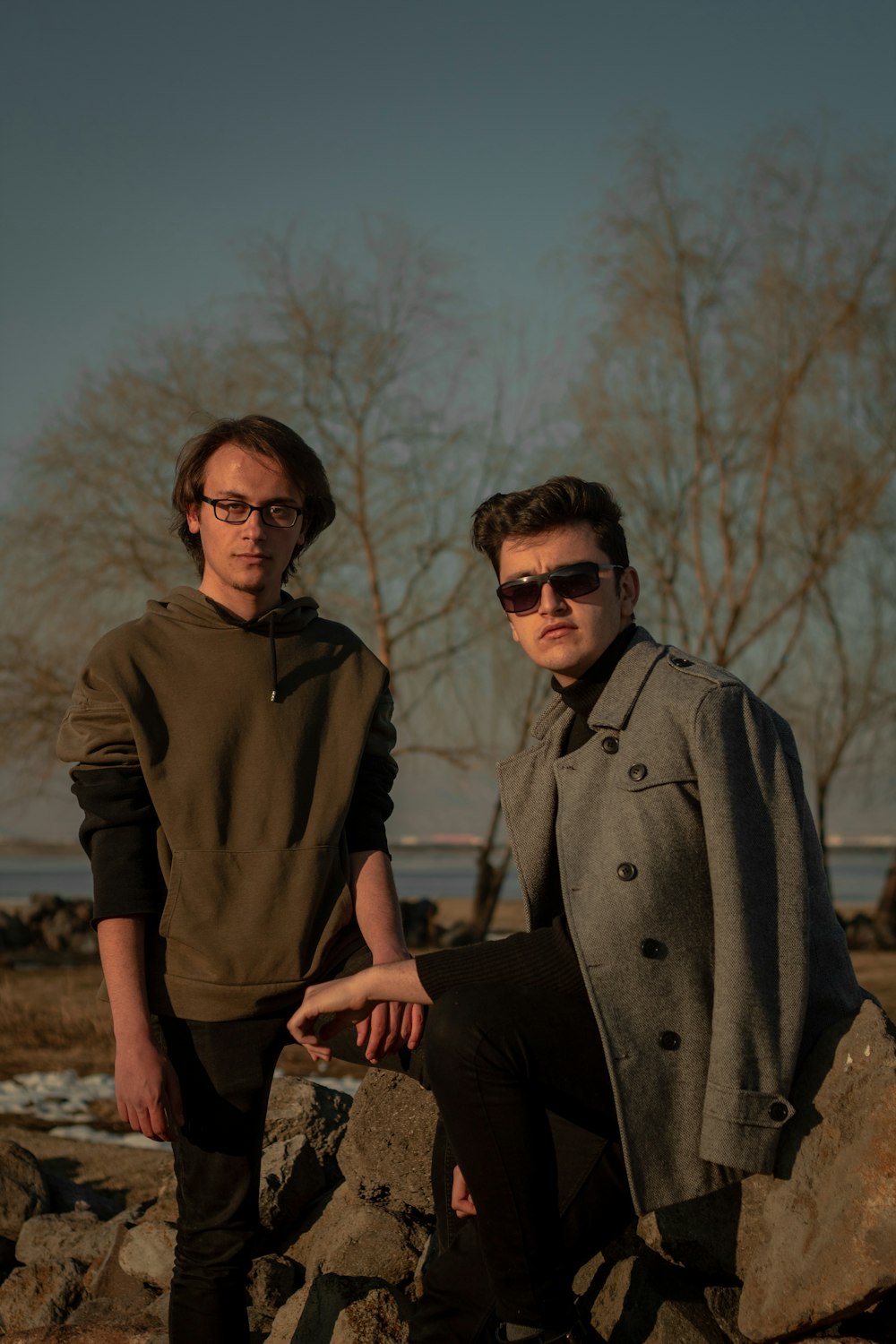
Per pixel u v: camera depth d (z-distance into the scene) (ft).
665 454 53.62
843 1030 7.36
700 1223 7.96
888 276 52.34
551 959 7.42
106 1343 9.28
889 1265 6.56
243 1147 7.77
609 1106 7.16
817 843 7.57
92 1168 15.40
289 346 51.83
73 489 51.85
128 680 8.01
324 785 8.21
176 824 7.87
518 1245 6.88
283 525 8.34
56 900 63.82
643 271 52.70
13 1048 26.66
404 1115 9.87
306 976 7.97
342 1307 8.68
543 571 7.72
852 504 52.90
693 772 7.27
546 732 8.22
